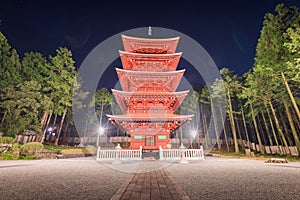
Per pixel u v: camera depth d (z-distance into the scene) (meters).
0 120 23.86
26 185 5.50
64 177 7.04
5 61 24.64
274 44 17.88
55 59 28.98
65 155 19.50
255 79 23.12
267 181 6.13
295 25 16.17
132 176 7.21
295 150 21.22
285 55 17.56
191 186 5.34
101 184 5.64
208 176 7.25
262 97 23.52
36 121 23.69
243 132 39.12
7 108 21.66
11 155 16.52
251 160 16.31
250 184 5.63
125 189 4.86
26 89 22.98
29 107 24.16
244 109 33.72
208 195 4.29
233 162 13.82
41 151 18.02
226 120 38.97
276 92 24.45
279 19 18.12
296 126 29.52
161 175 7.43
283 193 4.50
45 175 7.56
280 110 29.44
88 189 4.93
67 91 29.00
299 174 7.75
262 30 19.38
